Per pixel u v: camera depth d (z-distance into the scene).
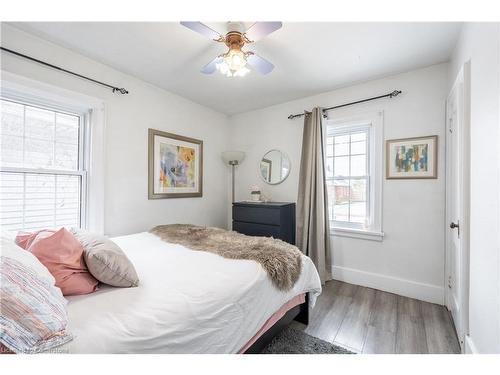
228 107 3.60
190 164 3.30
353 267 2.80
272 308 1.42
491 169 1.14
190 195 3.30
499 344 1.05
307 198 2.91
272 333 1.50
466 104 1.50
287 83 2.76
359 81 2.70
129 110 2.58
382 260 2.61
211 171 3.68
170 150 3.02
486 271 1.19
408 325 1.91
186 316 1.02
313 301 1.91
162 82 2.76
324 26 1.75
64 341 0.76
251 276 1.38
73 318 0.93
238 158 3.65
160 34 1.87
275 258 1.57
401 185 2.49
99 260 1.17
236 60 1.65
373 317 2.04
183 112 3.21
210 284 1.24
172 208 3.08
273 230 2.88
